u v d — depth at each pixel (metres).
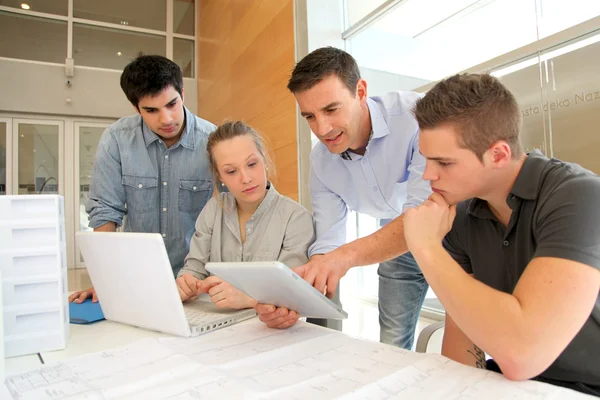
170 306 0.80
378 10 2.30
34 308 0.76
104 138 1.57
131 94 1.39
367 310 2.79
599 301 0.65
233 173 1.16
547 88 1.61
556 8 1.57
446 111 0.63
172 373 0.61
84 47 4.98
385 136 1.26
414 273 1.54
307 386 0.56
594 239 0.56
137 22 5.30
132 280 0.84
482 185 0.68
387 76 2.36
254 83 3.40
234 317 0.91
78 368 0.66
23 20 4.71
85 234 0.90
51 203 0.78
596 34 1.44
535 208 0.69
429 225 0.68
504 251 0.76
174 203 1.61
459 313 0.59
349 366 0.63
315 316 0.84
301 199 2.67
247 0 3.54
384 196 1.39
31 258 0.77
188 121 1.59
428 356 0.65
